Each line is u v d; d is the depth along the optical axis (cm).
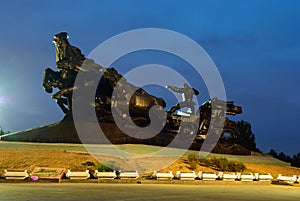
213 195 1825
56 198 1420
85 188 1930
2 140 3984
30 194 1544
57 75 4700
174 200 1491
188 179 2828
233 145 4947
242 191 2220
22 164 2678
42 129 4334
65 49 4712
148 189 2020
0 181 2238
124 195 1622
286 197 1908
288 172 4175
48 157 2925
